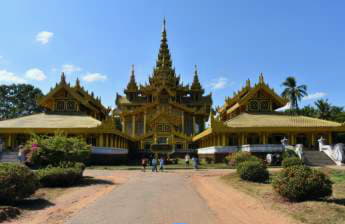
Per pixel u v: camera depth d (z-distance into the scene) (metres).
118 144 50.91
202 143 61.88
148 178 24.00
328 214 11.27
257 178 21.39
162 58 83.31
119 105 79.81
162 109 63.19
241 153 34.22
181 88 77.62
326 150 39.25
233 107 53.91
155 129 59.91
